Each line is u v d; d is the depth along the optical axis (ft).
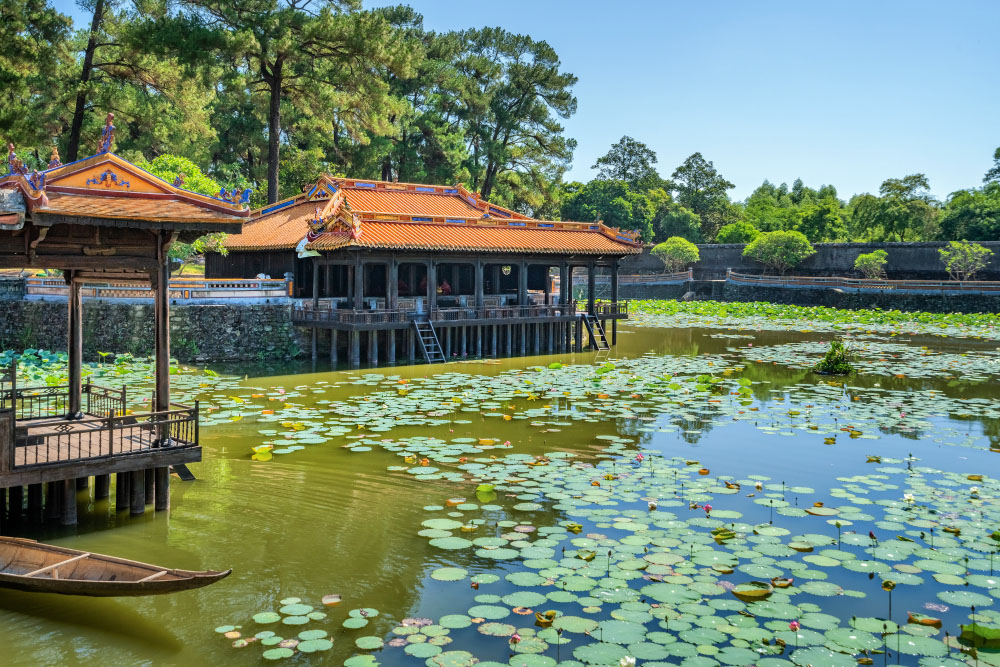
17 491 34.96
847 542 32.04
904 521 34.65
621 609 25.96
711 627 24.75
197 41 100.94
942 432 53.16
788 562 29.86
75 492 34.40
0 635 25.20
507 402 62.75
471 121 169.58
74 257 33.88
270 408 59.06
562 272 103.65
